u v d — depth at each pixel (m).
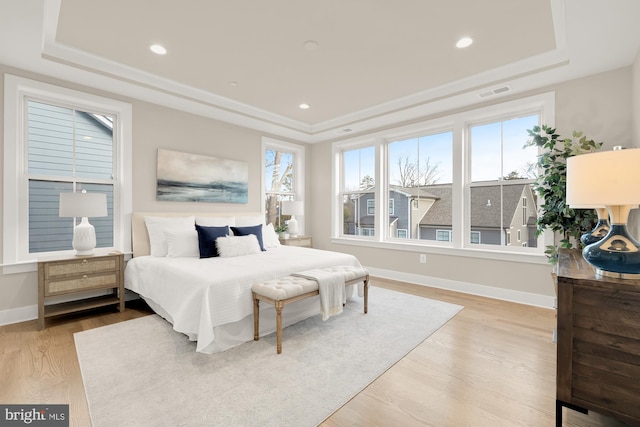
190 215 3.97
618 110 2.79
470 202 3.88
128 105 3.50
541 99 3.22
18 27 2.19
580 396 1.37
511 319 2.88
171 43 2.64
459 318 2.92
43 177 3.01
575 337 1.38
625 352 1.27
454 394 1.72
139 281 3.11
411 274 4.36
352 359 2.12
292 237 5.08
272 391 1.74
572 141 3.00
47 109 3.06
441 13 2.22
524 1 2.08
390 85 3.52
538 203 3.33
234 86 3.54
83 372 1.92
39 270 2.64
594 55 2.58
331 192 5.45
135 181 3.55
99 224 3.38
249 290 2.43
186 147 4.02
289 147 5.41
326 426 1.46
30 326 2.68
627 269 1.29
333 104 4.15
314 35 2.51
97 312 3.11
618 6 1.95
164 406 1.59
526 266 3.35
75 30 2.44
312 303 2.99
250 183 4.77
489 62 2.97
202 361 2.07
